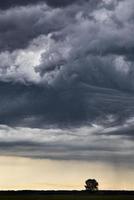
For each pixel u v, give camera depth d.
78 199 186.75
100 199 186.62
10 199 185.25
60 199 185.88
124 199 188.00
